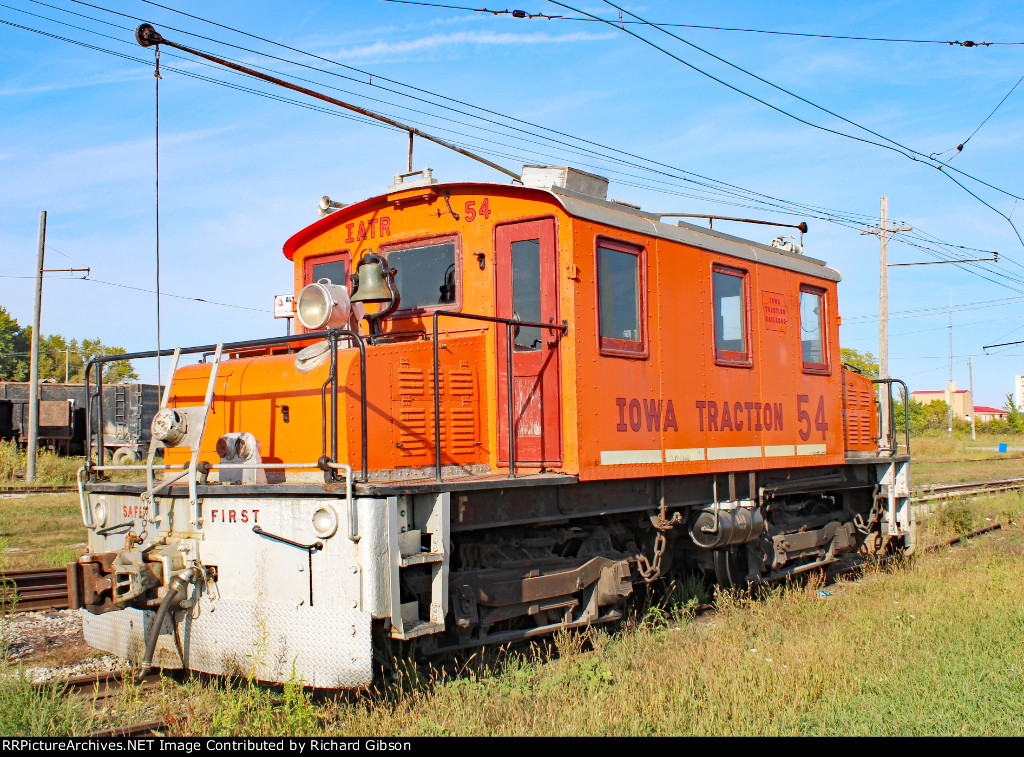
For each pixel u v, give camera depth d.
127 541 6.42
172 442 6.30
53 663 6.79
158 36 8.52
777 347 9.72
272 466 5.75
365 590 5.29
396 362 6.41
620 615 7.69
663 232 8.05
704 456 8.34
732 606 8.59
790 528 10.27
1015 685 5.80
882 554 11.98
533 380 7.02
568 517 6.98
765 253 9.76
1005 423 76.06
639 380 7.56
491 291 7.14
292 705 5.36
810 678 5.92
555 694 5.75
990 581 9.10
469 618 6.16
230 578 5.87
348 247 7.86
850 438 11.35
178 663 6.07
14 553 11.73
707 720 5.14
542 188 6.99
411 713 5.28
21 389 32.41
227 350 6.12
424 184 7.56
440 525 5.74
